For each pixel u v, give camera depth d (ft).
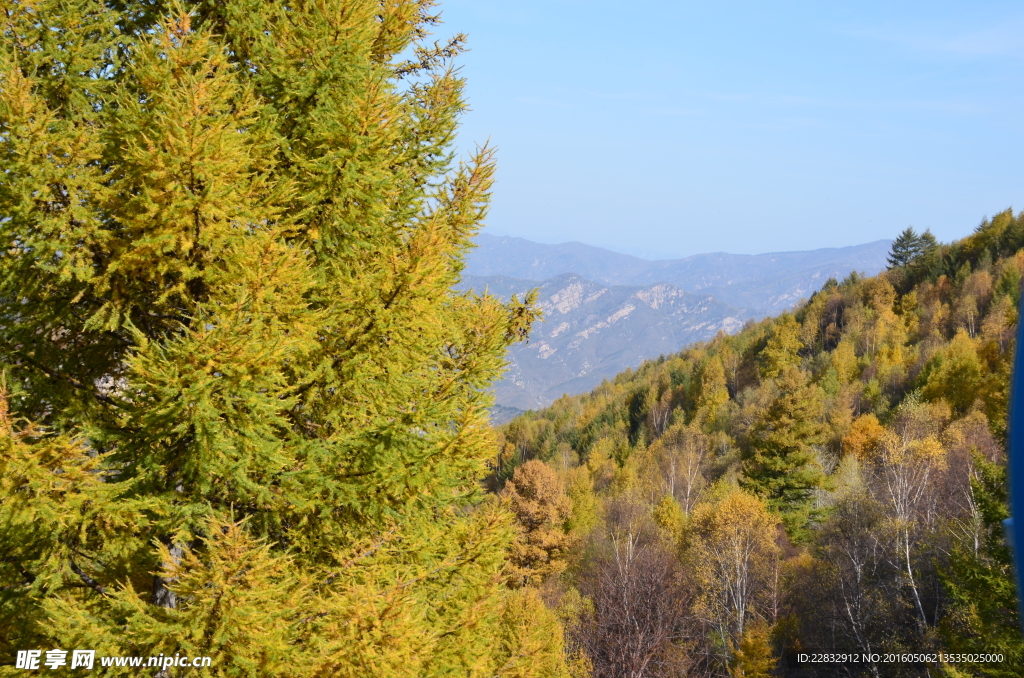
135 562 19.16
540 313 32.17
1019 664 44.73
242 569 15.39
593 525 147.23
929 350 235.81
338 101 20.43
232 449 16.01
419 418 20.27
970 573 47.60
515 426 366.84
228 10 20.75
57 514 14.99
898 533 98.07
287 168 21.18
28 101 15.23
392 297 19.01
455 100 26.27
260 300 16.49
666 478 203.82
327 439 19.85
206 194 15.89
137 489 17.49
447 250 20.70
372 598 17.15
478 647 24.35
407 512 21.29
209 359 15.14
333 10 20.01
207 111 16.40
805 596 104.99
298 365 19.12
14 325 17.62
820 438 147.23
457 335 24.52
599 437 342.03
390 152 21.95
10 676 15.81
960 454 122.42
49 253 16.16
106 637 15.64
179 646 15.53
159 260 16.96
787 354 312.29
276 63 20.22
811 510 144.15
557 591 118.52
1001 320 235.40
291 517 21.27
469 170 25.31
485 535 25.36
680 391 350.23
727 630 99.40
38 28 17.84
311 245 21.35
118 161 18.06
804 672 91.91
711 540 112.68
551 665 55.47
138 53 17.30
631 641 84.28
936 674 51.93
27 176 15.26
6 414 14.78
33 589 17.07
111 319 17.60
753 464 153.69
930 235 358.43
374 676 16.98
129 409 16.67
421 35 33.78
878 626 92.12
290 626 17.66
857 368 261.65
